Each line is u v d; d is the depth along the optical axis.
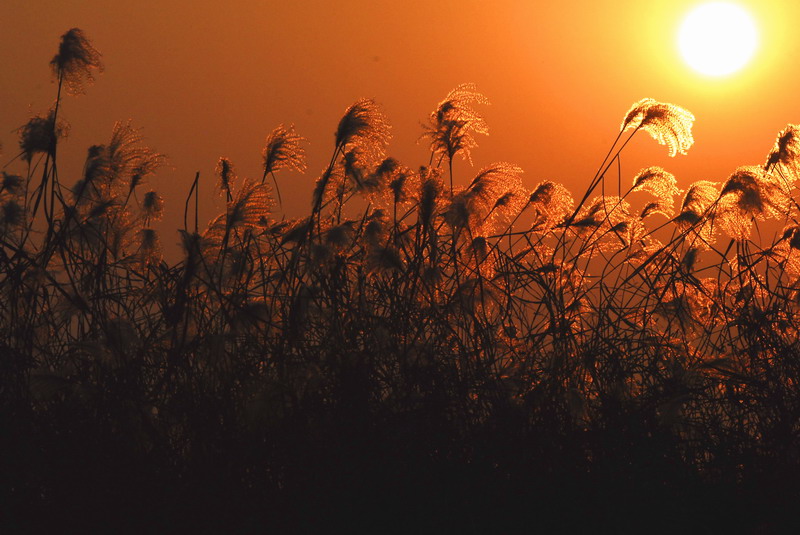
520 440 12.08
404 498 11.60
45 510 11.67
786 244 14.52
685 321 14.02
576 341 13.37
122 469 11.82
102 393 12.50
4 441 12.08
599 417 12.77
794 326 13.76
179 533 11.47
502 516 11.62
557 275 14.16
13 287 13.52
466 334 13.38
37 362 13.26
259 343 13.15
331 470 11.73
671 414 12.57
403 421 12.02
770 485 12.28
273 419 12.05
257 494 11.70
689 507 12.02
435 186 14.10
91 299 13.80
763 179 14.27
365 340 13.16
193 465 11.93
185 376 12.81
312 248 13.37
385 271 13.77
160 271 14.16
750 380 13.10
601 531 11.61
